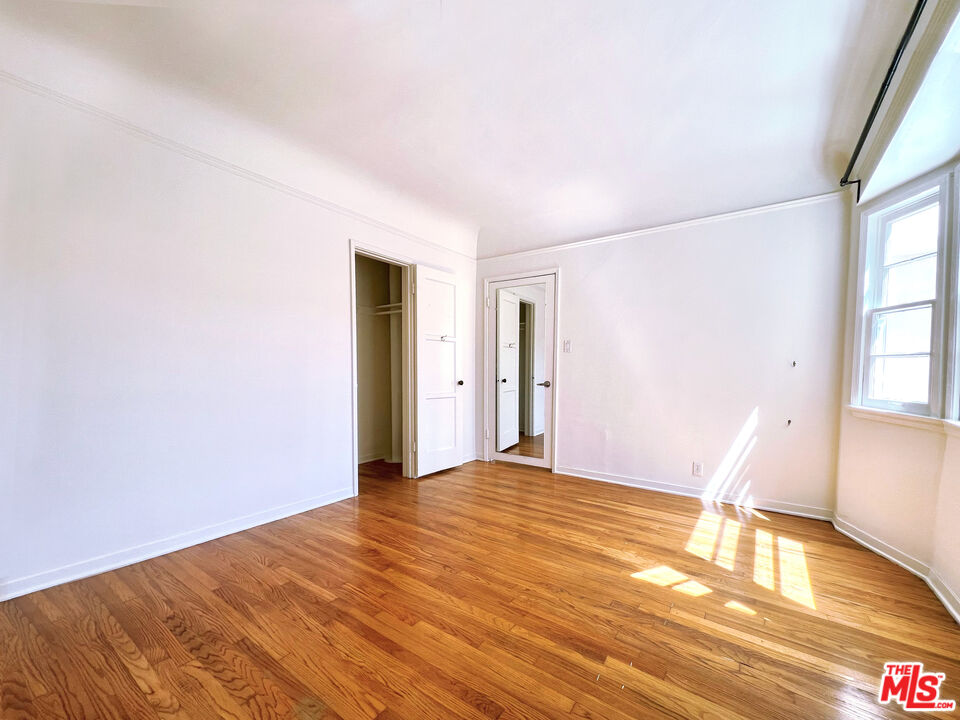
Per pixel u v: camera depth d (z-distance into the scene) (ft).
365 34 5.76
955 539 5.67
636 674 4.38
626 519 9.04
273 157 8.62
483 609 5.57
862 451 7.95
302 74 6.61
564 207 11.73
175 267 7.23
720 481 10.36
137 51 6.14
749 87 6.66
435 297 12.92
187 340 7.40
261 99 7.26
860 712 3.88
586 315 12.56
